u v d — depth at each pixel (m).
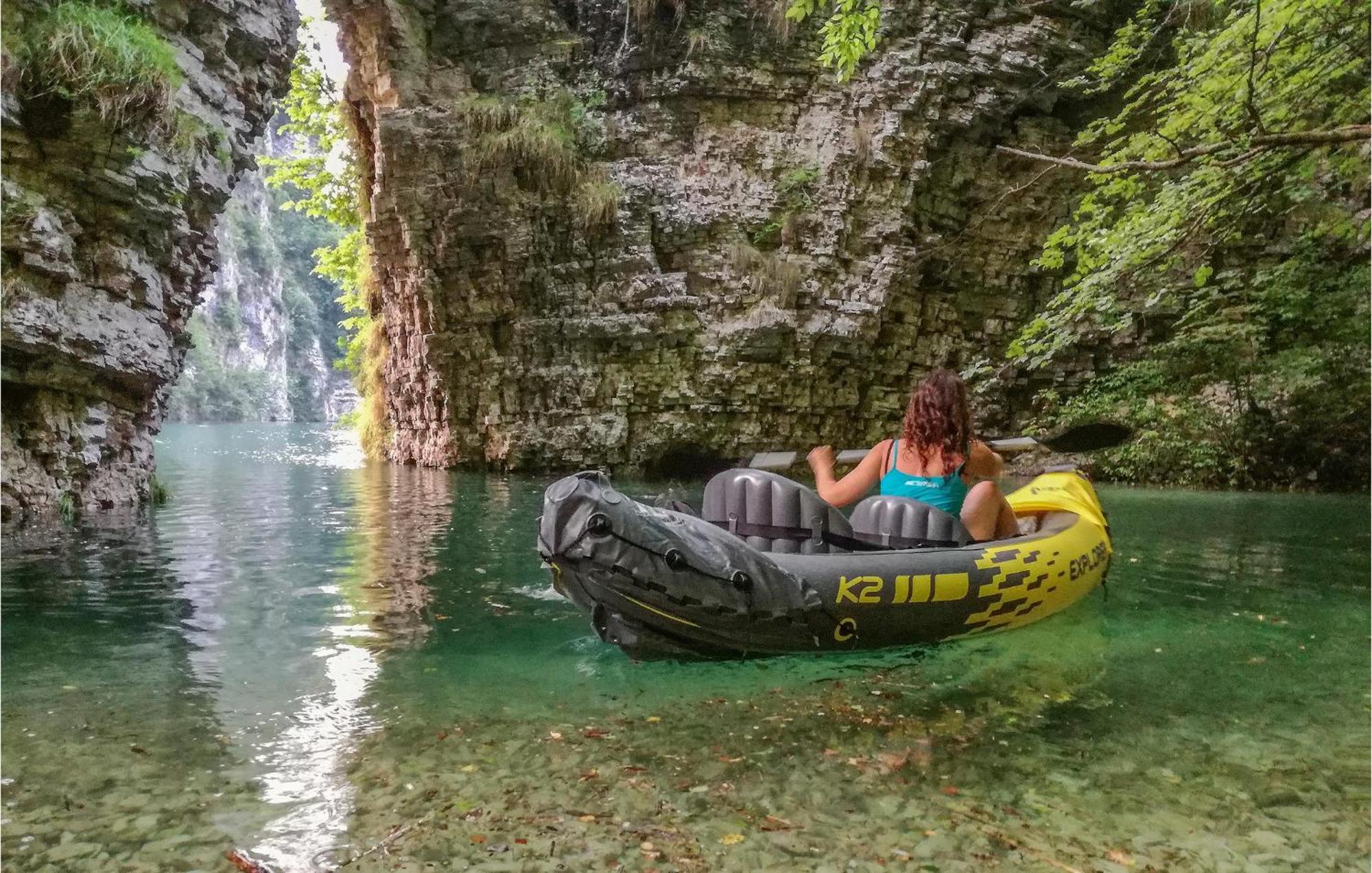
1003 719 2.58
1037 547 3.69
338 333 83.06
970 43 12.16
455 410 12.71
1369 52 5.07
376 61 12.10
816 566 3.10
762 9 12.20
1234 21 5.91
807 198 12.13
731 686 2.88
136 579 4.46
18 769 2.16
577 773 2.17
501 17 12.32
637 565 2.86
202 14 7.31
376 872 1.69
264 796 2.02
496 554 5.36
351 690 2.80
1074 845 1.84
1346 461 10.13
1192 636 3.53
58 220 6.08
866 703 2.72
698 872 1.71
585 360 12.11
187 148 6.90
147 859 1.73
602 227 12.01
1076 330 5.84
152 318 7.01
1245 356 10.74
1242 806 2.02
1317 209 10.18
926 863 1.76
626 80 12.52
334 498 8.62
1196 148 3.99
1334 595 4.27
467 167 11.89
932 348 12.59
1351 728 2.52
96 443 6.77
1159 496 9.43
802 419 12.22
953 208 12.58
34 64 5.93
